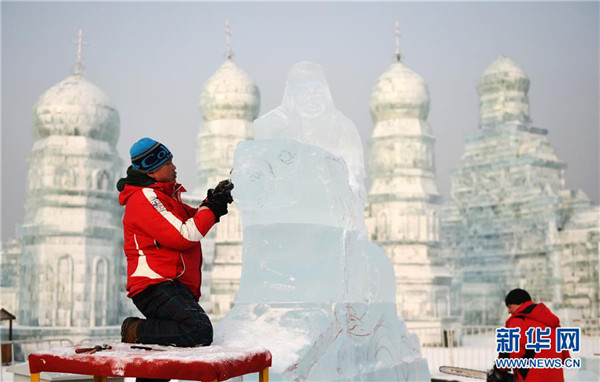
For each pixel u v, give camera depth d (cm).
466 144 3119
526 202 2955
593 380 1108
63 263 2127
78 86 2294
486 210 3052
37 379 359
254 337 529
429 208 2694
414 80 2756
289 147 580
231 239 2572
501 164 3023
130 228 391
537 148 2998
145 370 330
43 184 2186
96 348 358
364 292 655
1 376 1408
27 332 2022
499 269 2988
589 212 2912
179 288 390
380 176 2742
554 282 2848
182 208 404
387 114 2761
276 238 574
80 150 2217
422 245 2641
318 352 542
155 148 400
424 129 2750
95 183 2227
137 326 390
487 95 3080
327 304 573
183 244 382
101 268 2178
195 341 380
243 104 2752
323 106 686
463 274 3078
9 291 2334
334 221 611
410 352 746
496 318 2964
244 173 582
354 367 605
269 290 563
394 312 727
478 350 2189
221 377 324
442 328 2245
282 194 578
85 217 2175
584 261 2878
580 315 2842
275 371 495
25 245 2169
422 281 2589
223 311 2530
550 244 2873
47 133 2234
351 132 707
